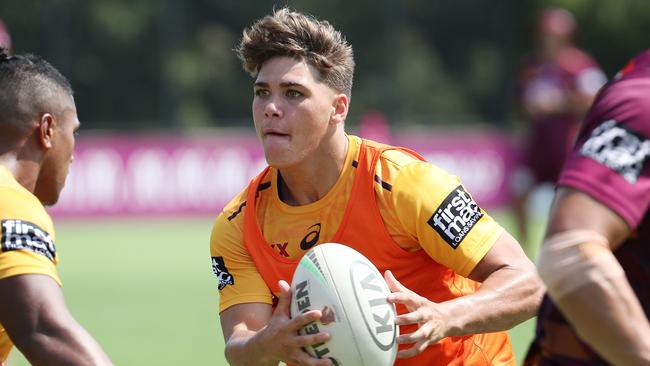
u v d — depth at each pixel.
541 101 50.47
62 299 12.21
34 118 13.59
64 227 75.38
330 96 15.00
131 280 47.62
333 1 117.69
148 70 110.31
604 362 10.86
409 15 125.81
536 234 62.69
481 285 14.85
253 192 15.96
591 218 9.87
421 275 15.56
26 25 109.12
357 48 117.06
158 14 111.00
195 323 35.91
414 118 114.44
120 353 30.42
